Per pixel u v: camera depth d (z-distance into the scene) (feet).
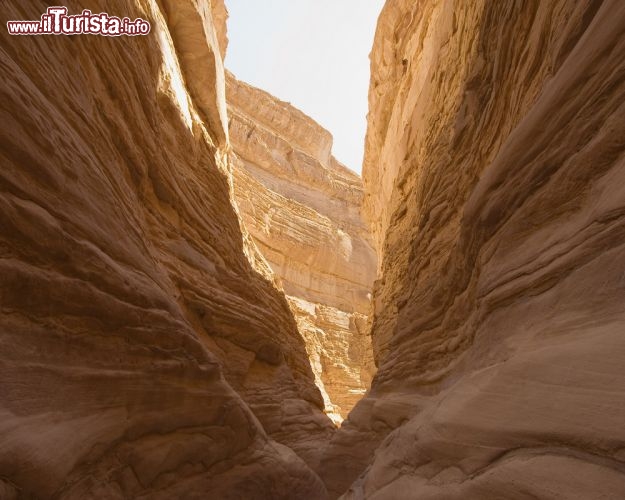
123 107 20.92
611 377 6.82
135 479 14.01
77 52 16.34
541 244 11.60
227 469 20.33
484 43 20.71
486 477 9.16
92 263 13.14
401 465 16.30
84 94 16.38
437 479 12.16
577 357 7.89
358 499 19.70
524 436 8.58
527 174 12.66
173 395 16.97
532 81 14.49
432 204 28.07
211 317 30.71
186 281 27.61
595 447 6.68
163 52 29.32
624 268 7.95
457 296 20.22
